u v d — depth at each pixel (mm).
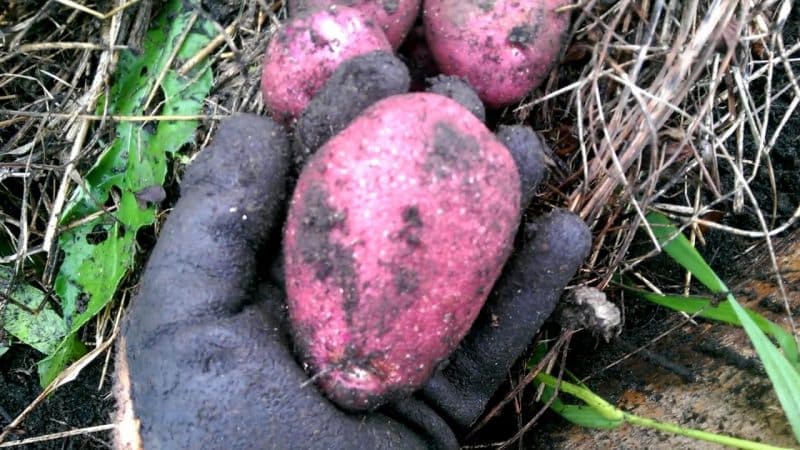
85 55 395
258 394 236
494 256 229
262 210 257
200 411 235
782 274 324
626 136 327
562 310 322
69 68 401
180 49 382
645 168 346
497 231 226
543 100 330
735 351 309
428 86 292
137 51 389
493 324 296
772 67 337
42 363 396
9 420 402
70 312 392
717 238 362
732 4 299
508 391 367
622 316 364
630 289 350
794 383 263
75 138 389
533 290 286
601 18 330
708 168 346
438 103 228
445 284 224
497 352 300
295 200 235
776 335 286
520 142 264
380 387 238
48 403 400
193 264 251
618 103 333
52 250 390
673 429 295
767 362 265
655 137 297
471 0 293
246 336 241
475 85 302
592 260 344
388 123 222
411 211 215
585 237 280
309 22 266
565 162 353
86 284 386
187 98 376
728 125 348
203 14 370
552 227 278
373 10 290
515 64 295
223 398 235
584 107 344
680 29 316
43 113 382
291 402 238
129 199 380
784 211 354
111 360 394
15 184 404
